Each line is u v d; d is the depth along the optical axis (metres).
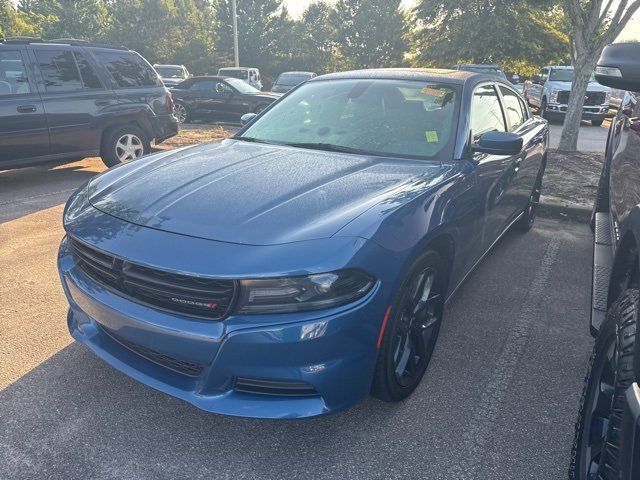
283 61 54.81
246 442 2.36
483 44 27.12
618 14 9.02
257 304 1.96
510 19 27.33
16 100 6.43
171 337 2.05
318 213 2.21
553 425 2.52
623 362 1.61
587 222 5.96
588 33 9.35
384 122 3.32
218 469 2.20
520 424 2.52
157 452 2.29
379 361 2.29
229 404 2.07
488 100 3.81
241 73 27.50
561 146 10.00
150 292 2.11
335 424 2.48
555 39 27.67
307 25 55.19
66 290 2.57
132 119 7.64
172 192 2.45
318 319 1.98
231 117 14.62
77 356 2.97
